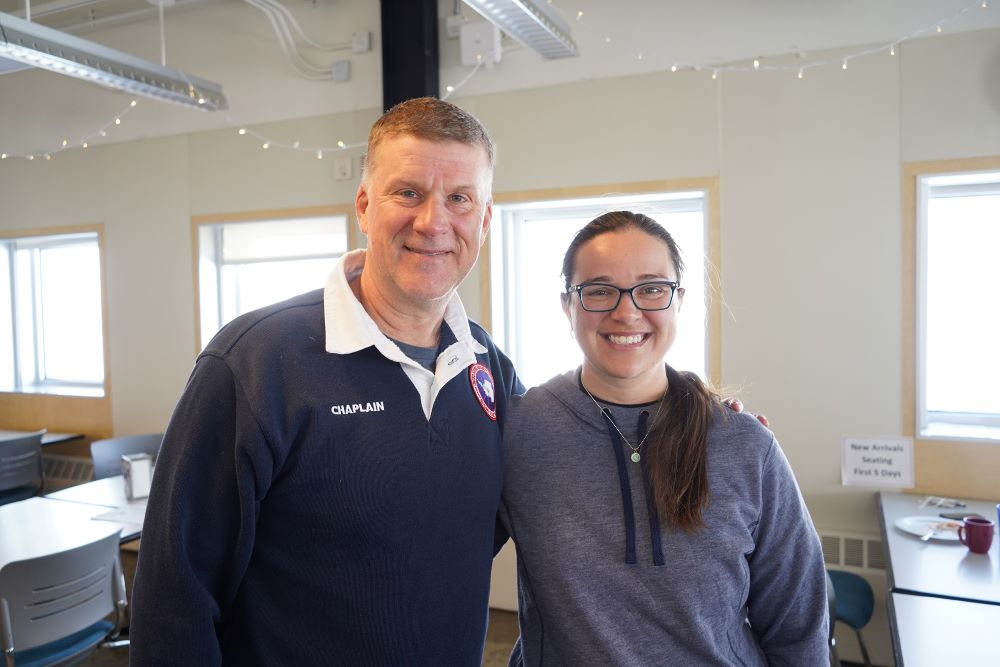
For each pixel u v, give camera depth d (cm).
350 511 113
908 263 299
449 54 370
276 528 114
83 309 517
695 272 205
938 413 327
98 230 470
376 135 118
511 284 387
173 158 445
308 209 410
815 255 311
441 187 115
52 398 494
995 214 314
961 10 289
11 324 534
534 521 122
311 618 115
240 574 112
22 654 242
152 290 456
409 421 119
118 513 300
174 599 106
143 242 457
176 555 106
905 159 298
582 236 125
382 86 382
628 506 116
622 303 118
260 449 108
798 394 316
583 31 342
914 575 216
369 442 115
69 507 309
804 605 121
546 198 353
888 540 248
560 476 121
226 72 425
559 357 389
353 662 115
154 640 106
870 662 291
